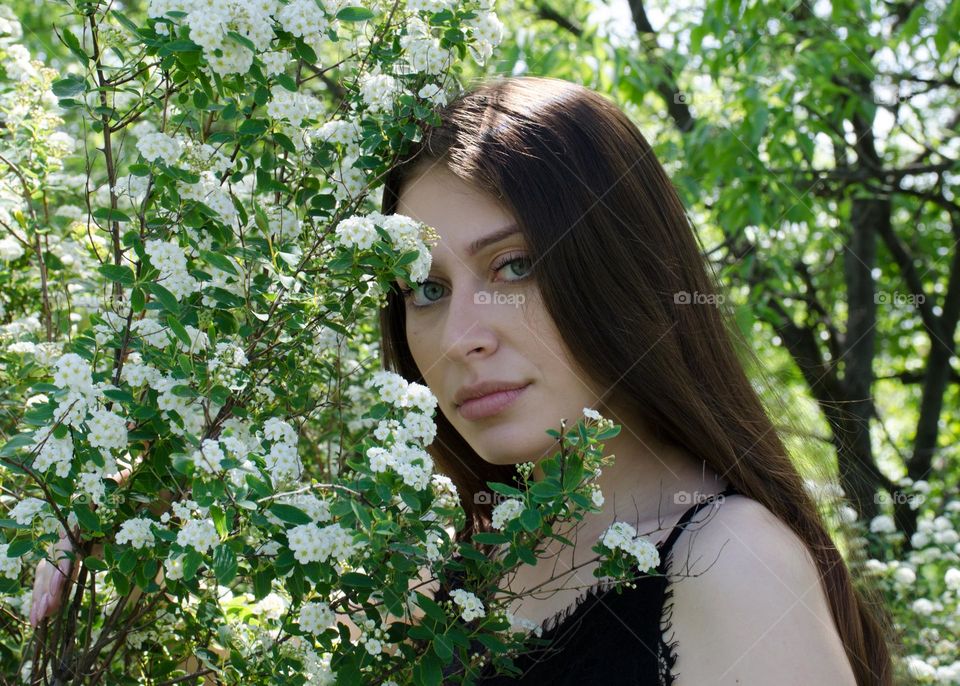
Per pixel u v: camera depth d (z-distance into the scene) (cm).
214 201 147
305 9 144
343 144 162
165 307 135
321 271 151
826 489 187
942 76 562
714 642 124
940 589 335
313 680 134
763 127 442
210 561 125
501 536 124
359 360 212
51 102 196
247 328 146
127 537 129
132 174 142
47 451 128
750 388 159
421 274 139
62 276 200
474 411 143
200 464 120
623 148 152
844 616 147
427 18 160
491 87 157
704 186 503
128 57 156
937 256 687
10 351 173
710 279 166
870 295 560
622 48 458
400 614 122
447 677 132
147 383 140
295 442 135
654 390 143
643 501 149
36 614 145
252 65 143
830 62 463
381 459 121
